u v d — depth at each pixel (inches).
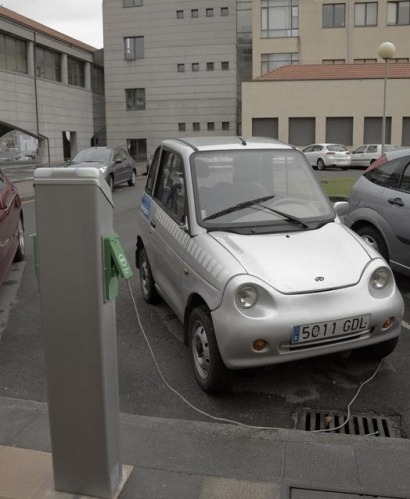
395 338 165.5
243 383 166.4
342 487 109.8
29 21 1776.6
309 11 1637.6
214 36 1870.1
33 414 139.5
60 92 1813.5
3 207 248.1
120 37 1930.4
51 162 1756.9
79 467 104.2
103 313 98.0
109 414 102.7
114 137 1989.4
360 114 1346.0
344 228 182.5
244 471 115.8
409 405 153.8
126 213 534.0
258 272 150.9
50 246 96.6
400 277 276.7
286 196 188.2
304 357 150.2
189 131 1937.7
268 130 1398.9
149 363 181.5
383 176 267.0
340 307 150.3
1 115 1531.7
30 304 248.7
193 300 169.5
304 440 128.2
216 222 175.3
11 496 106.1
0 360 185.8
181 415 149.6
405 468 116.3
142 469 116.1
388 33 1614.2
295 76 1376.7
